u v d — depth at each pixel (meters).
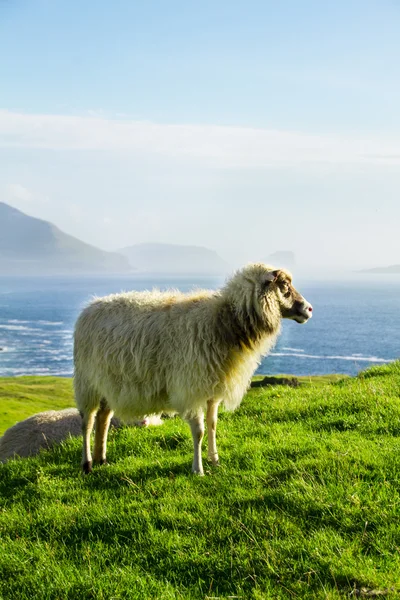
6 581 5.80
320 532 5.79
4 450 11.80
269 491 6.79
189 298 8.96
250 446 8.73
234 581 5.30
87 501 7.49
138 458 9.14
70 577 5.62
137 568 5.65
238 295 8.45
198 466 8.13
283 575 5.30
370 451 7.71
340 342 188.38
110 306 9.16
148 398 8.73
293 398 11.88
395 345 178.62
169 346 8.41
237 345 8.47
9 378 120.31
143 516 6.64
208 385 8.21
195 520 6.39
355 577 5.07
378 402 10.21
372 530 5.80
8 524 7.08
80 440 10.73
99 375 8.95
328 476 6.98
